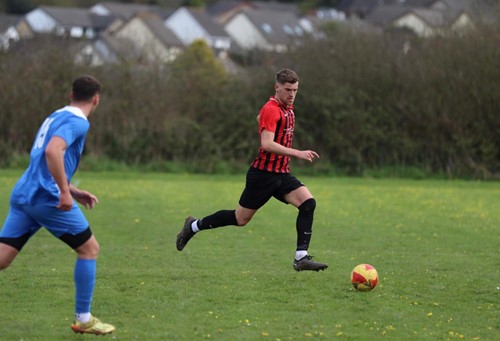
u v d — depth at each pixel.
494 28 82.81
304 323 20.95
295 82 25.38
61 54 82.25
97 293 24.19
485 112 81.50
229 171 81.88
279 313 22.02
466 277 27.77
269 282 26.22
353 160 82.19
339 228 41.56
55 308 22.39
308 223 25.77
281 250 33.88
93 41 119.12
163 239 37.00
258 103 83.50
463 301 24.00
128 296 23.89
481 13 85.00
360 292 24.77
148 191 60.16
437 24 86.62
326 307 22.81
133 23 180.25
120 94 82.94
